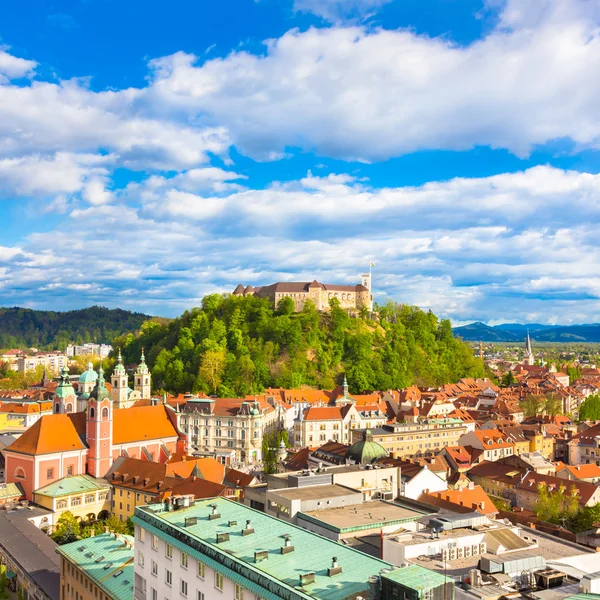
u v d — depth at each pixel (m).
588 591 64.25
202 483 150.00
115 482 171.25
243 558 68.62
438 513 96.00
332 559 66.75
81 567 102.75
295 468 194.62
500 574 70.69
